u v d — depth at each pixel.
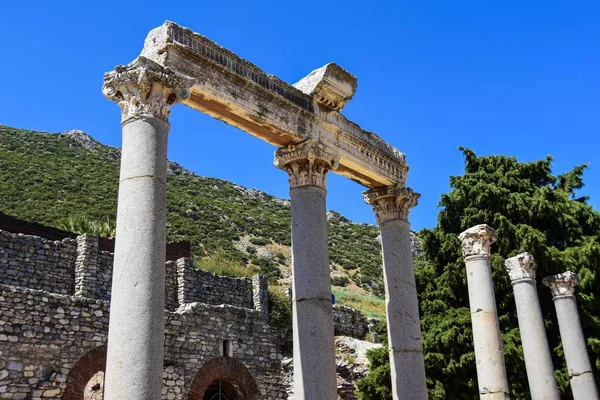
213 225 91.44
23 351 21.30
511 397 23.53
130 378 9.34
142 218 10.30
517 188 29.03
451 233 27.97
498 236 26.69
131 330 9.61
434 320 25.98
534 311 18.45
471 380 23.94
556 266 25.56
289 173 14.96
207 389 27.28
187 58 12.52
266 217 109.00
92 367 22.91
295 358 13.30
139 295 9.82
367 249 106.44
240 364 27.84
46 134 123.56
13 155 98.56
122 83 11.26
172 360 25.39
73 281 28.62
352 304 56.31
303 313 13.47
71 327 22.86
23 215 70.94
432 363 24.56
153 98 11.23
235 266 46.41
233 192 129.25
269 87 14.23
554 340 25.62
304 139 14.81
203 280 33.72
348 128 16.44
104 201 84.31
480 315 16.98
